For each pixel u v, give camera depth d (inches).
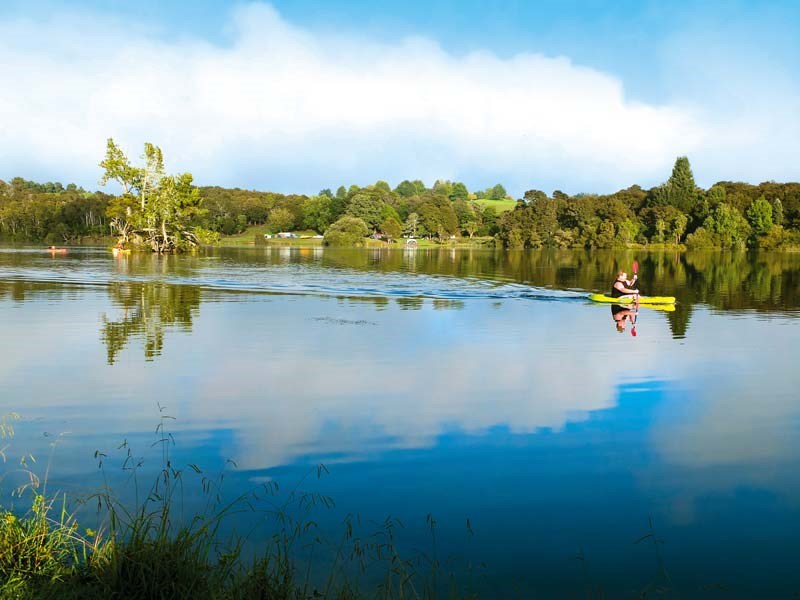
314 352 587.8
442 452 332.5
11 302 924.6
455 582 214.1
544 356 579.8
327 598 200.8
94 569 203.6
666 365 544.4
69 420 375.6
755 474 307.1
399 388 460.1
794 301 1051.9
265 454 325.7
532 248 4106.8
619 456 329.4
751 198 3836.1
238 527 247.1
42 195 4766.2
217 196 5944.9
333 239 4436.5
